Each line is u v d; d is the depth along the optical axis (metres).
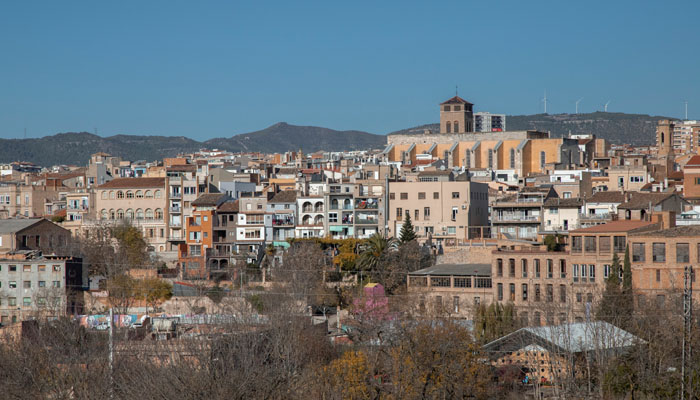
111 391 151.00
